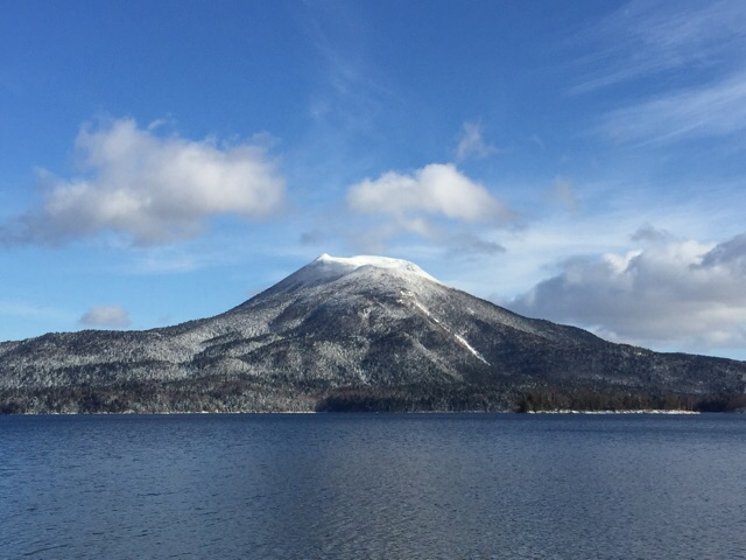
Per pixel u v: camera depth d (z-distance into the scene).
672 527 80.19
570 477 120.12
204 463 144.00
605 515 86.50
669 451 172.75
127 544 73.12
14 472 131.25
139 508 91.31
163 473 127.44
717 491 105.19
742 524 81.75
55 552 70.50
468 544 72.88
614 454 163.75
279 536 76.00
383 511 88.50
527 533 77.38
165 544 73.06
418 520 83.38
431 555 69.12
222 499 97.56
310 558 68.12
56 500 98.00
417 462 143.75
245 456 158.25
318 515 86.12
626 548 71.56
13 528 80.12
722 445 194.12
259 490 105.38
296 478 118.56
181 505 93.12
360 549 71.06
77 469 135.25
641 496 100.25
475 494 101.38
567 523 82.06
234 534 76.88
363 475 122.31
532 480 116.12
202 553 69.75
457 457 154.38
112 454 167.75
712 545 72.75
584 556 68.88
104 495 102.00
